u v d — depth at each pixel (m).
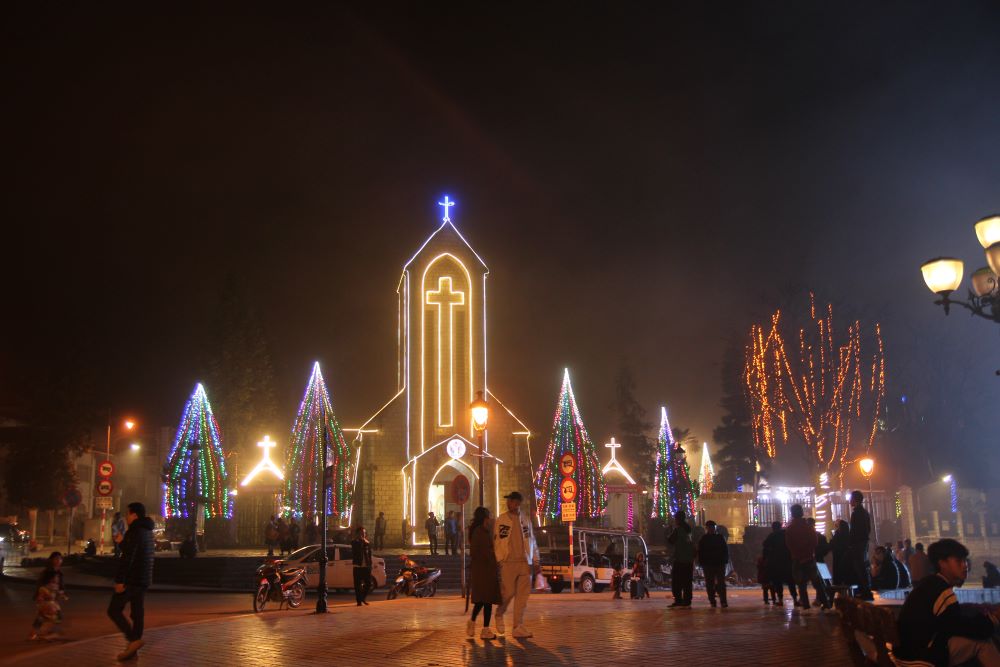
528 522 19.44
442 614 19.78
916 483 50.91
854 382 46.41
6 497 61.62
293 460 50.16
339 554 32.41
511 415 50.69
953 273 14.19
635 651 12.16
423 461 49.47
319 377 51.41
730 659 11.27
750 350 49.03
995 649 7.34
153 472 82.31
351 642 14.26
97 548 52.22
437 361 50.88
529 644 13.27
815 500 44.00
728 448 67.56
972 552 42.69
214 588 34.09
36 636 18.30
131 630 13.16
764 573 20.81
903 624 7.45
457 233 52.28
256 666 11.93
